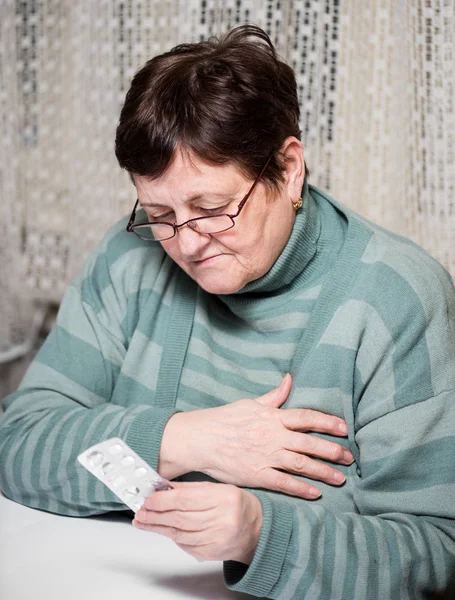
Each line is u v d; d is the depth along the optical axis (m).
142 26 1.66
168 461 1.03
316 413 1.02
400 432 0.96
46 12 1.74
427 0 1.39
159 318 1.16
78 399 1.16
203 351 1.12
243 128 0.91
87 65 1.72
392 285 1.01
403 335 0.99
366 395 1.00
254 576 0.87
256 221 0.96
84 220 1.79
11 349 1.91
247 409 1.04
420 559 0.91
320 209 1.11
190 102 0.90
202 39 1.60
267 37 1.04
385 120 1.52
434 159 1.45
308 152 1.55
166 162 0.91
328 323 1.03
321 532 0.89
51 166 1.82
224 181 0.92
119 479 0.89
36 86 1.78
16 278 1.87
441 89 1.42
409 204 1.48
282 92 0.98
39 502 1.11
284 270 1.04
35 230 1.85
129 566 0.98
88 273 1.23
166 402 1.12
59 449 1.07
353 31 1.50
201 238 0.95
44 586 0.92
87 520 1.10
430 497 0.95
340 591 0.88
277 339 1.09
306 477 1.01
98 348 1.18
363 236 1.06
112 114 1.72
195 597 0.92
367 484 0.97
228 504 0.85
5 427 1.14
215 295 1.14
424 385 0.98
